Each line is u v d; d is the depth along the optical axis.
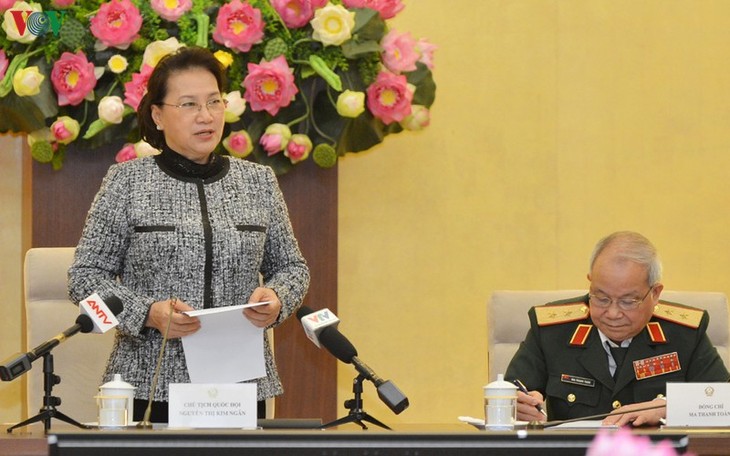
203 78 6.72
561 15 11.27
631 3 11.32
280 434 3.93
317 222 9.31
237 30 8.46
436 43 11.12
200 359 6.20
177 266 6.58
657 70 11.33
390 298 11.07
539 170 11.24
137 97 8.35
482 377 11.17
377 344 11.05
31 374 7.80
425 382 11.09
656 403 6.39
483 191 11.20
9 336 10.71
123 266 6.78
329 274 9.34
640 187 11.30
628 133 11.31
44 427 5.74
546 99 11.24
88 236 6.64
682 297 8.01
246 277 6.72
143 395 6.40
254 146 8.84
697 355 7.26
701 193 11.35
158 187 6.71
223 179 6.86
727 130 11.37
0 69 8.44
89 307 5.72
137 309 6.28
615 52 11.30
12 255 10.75
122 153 8.64
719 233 11.34
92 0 8.59
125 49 8.52
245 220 6.76
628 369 7.16
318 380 9.36
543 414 6.42
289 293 6.68
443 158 11.16
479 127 11.18
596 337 7.28
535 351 7.41
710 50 11.39
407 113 9.05
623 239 7.06
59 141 8.56
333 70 8.85
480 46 11.18
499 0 11.21
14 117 8.63
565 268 11.24
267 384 6.57
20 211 10.73
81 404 7.88
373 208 11.07
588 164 11.27
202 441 3.92
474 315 11.16
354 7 8.89
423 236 11.12
